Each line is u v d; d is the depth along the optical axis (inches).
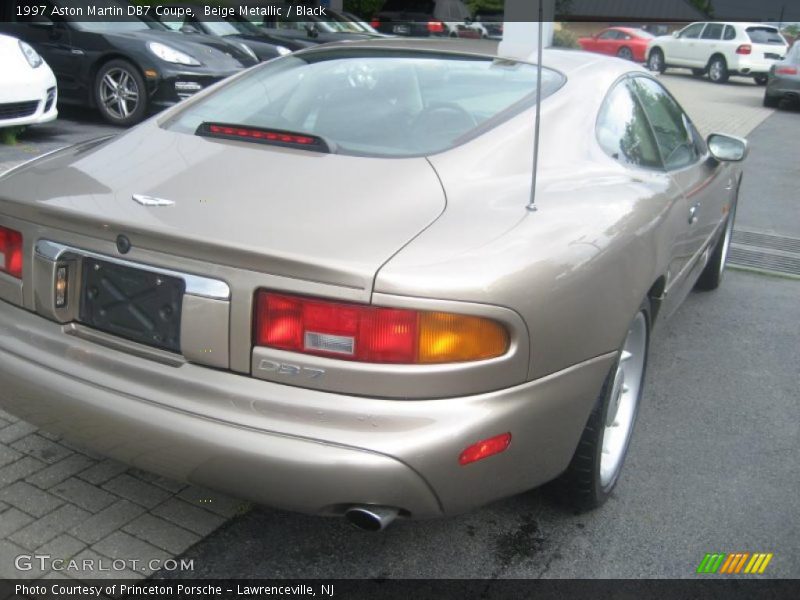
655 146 132.1
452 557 101.5
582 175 106.1
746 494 119.3
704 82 848.3
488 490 86.6
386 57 124.0
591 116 115.4
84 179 96.5
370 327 78.5
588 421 99.3
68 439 92.1
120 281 87.4
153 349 86.5
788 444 134.8
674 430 136.9
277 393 80.6
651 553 104.7
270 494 80.9
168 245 83.0
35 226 92.3
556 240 88.9
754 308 198.7
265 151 100.1
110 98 341.1
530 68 120.6
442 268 80.0
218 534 102.4
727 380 157.6
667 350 170.2
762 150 435.2
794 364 167.2
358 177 93.3
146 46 332.5
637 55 935.0
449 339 79.4
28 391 90.0
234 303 81.0
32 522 101.0
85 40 338.3
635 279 100.6
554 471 95.1
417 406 79.9
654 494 117.8
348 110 110.6
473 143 101.8
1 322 95.1
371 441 78.2
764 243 257.8
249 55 374.6
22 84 270.1
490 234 86.2
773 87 631.2
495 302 80.6
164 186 92.6
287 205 87.3
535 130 96.4
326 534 104.2
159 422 82.0
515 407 83.9
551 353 86.7
